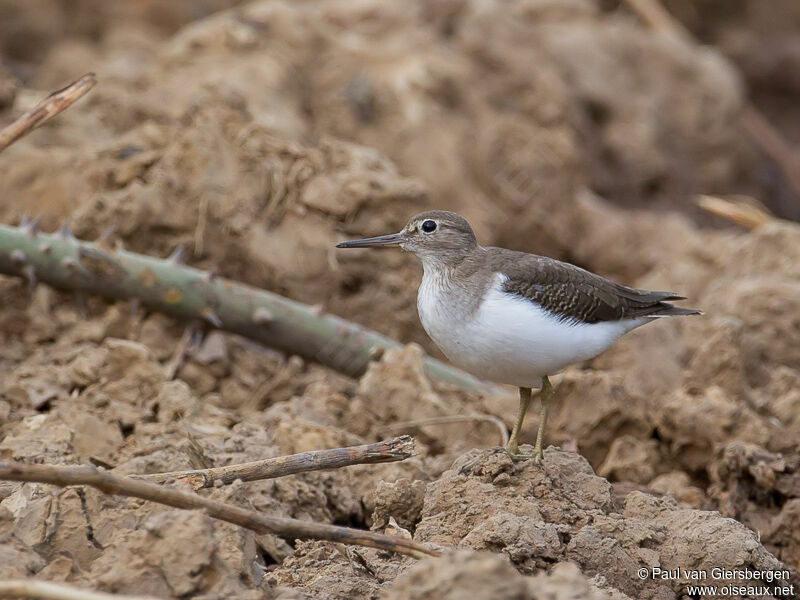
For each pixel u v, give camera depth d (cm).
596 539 853
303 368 1344
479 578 639
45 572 732
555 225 1748
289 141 1428
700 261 1675
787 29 2645
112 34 2116
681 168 2023
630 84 2019
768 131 2170
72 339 1278
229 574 723
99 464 1013
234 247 1357
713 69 2098
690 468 1177
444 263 1020
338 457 862
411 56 1769
